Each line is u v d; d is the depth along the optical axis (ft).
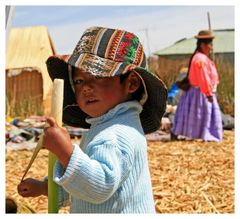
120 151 9.61
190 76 32.40
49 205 9.83
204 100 32.40
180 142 32.17
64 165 9.12
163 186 21.65
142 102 11.10
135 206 10.03
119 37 10.40
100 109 10.27
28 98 45.85
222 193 20.66
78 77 10.41
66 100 11.60
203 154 28.17
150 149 29.81
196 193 20.57
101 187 9.19
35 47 47.29
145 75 10.50
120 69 9.96
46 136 9.21
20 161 26.96
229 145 30.86
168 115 37.06
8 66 46.06
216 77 32.60
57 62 11.11
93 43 10.30
